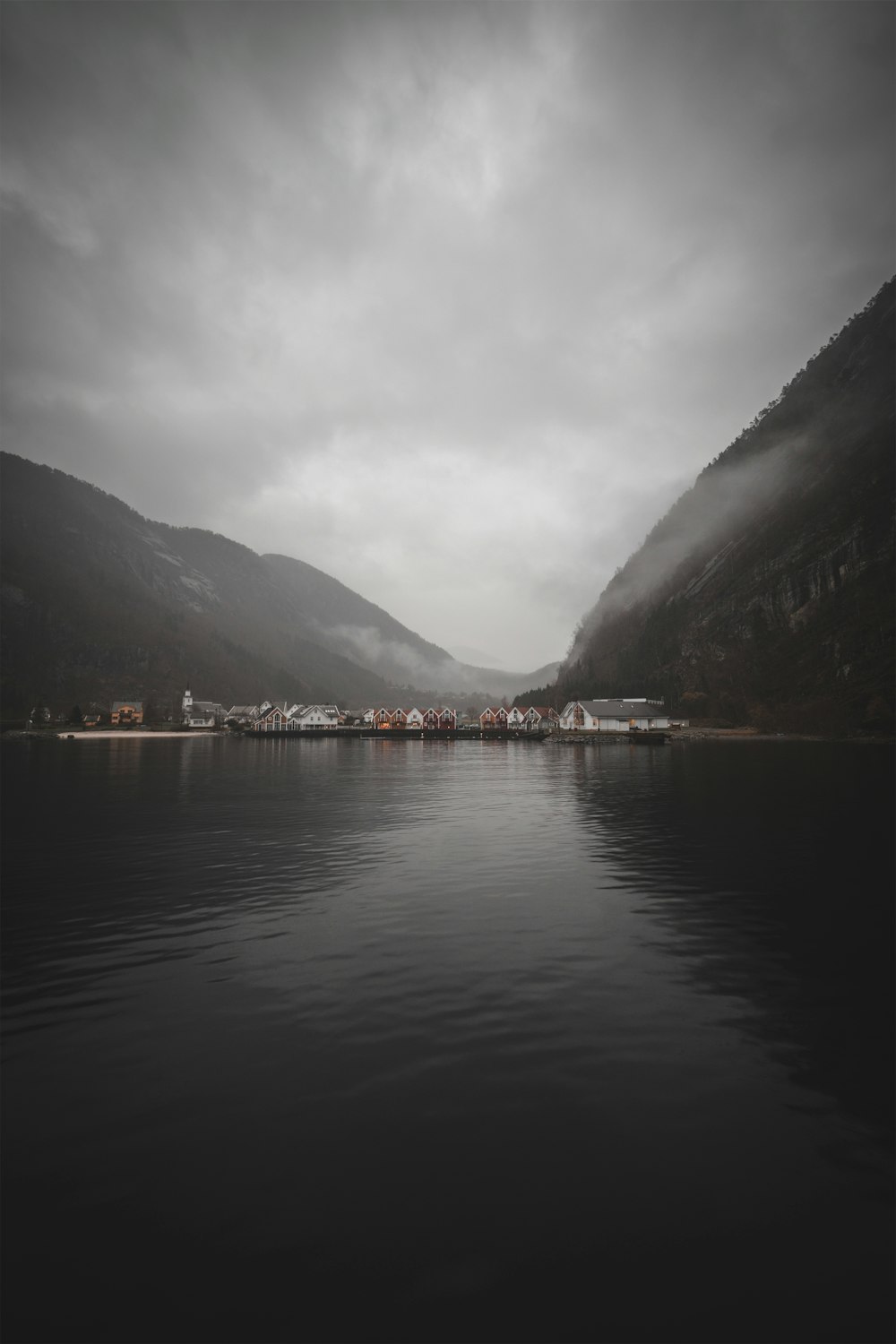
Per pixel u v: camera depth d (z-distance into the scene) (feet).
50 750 370.32
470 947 54.13
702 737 424.05
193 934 57.57
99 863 85.40
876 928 58.90
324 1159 28.27
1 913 63.62
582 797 152.25
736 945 54.75
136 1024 40.78
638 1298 21.65
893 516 514.27
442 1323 20.74
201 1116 31.32
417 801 148.87
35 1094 33.19
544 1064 36.19
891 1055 37.35
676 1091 33.60
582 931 58.23
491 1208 25.44
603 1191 26.32
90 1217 25.03
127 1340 20.17
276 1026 40.57
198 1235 24.18
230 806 141.69
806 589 559.79
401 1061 36.45
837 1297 21.72
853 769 205.67
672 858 86.94
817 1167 27.84
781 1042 38.75
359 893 70.59
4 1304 21.42
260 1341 20.17
